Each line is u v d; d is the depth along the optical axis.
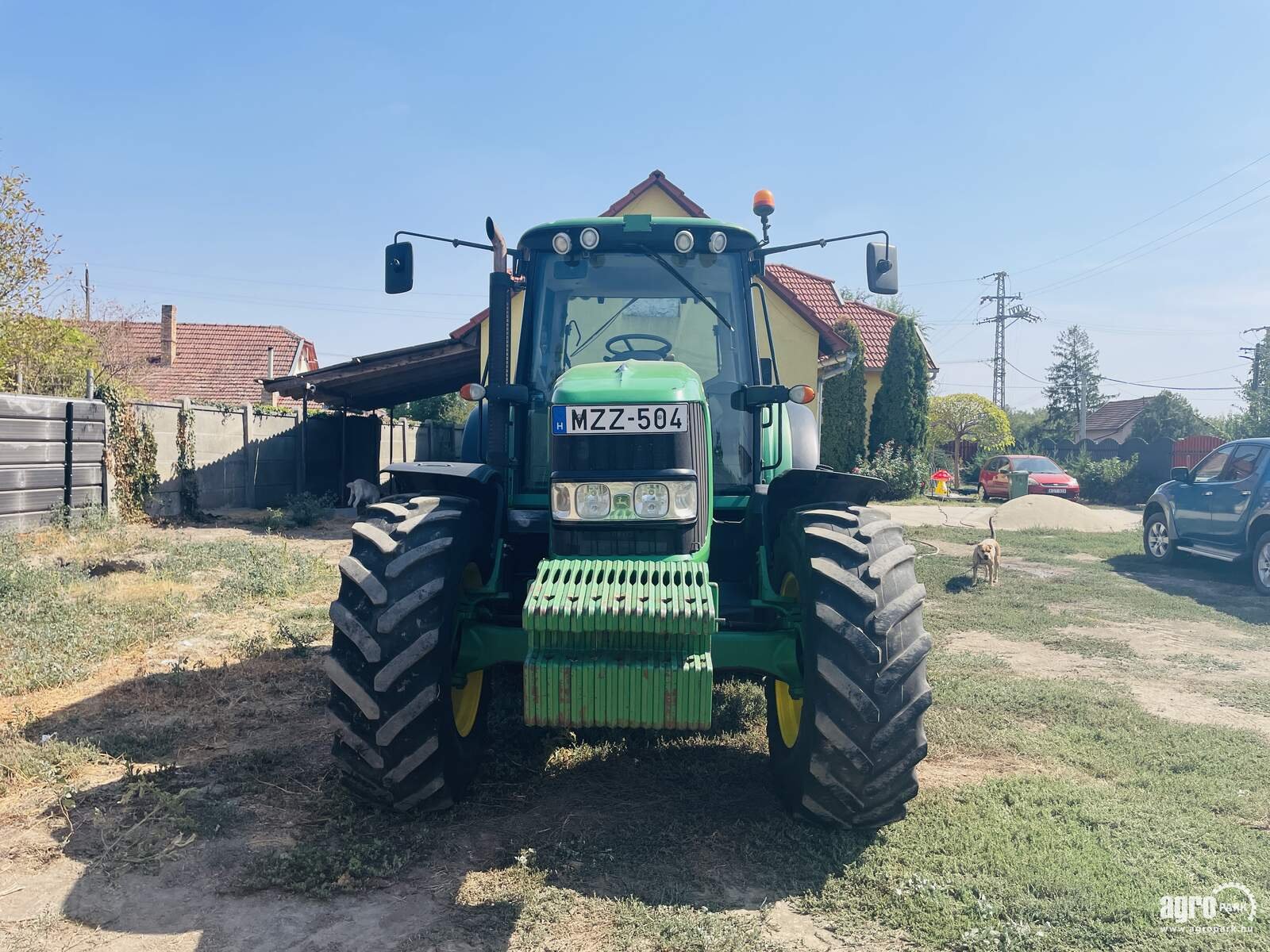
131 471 12.67
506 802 3.77
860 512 3.74
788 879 3.17
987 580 9.77
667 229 4.40
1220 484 10.40
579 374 3.74
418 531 3.47
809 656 3.40
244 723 4.68
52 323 14.68
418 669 3.36
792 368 18.64
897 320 24.47
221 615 7.06
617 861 3.26
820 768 3.32
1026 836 3.51
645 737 4.56
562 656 3.14
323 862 3.16
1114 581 10.03
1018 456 24.45
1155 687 5.86
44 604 6.70
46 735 4.40
